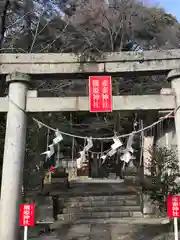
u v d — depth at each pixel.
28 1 19.67
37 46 19.89
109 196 12.85
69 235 8.84
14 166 6.80
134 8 25.20
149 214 11.41
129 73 7.56
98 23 23.80
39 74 7.41
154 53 7.41
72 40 21.61
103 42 24.73
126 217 11.38
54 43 20.80
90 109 7.14
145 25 25.20
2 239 6.44
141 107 7.15
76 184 20.67
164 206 9.87
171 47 23.66
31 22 20.28
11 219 6.56
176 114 7.13
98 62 7.43
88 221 10.84
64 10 22.92
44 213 10.60
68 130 20.73
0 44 16.03
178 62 7.36
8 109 7.17
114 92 19.20
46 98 7.23
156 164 9.73
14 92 7.19
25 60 7.39
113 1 24.77
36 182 12.47
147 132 13.32
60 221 10.95
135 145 17.11
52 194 13.53
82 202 12.44
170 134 10.45
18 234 6.69
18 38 18.95
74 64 7.42
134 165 18.75
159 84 19.23
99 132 23.36
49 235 8.93
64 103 7.20
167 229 8.91
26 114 7.25
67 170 27.44
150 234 8.48
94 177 28.17
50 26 21.08
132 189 14.85
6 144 6.96
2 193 6.72
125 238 8.16
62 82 18.52
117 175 28.17
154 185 9.84
